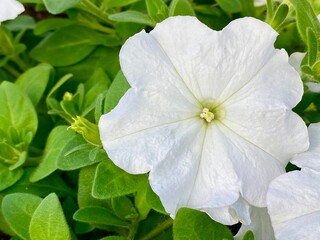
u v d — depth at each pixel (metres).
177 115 0.14
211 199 0.13
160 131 0.14
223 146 0.14
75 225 0.18
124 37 0.20
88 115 0.18
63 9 0.16
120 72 0.16
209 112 0.14
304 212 0.13
